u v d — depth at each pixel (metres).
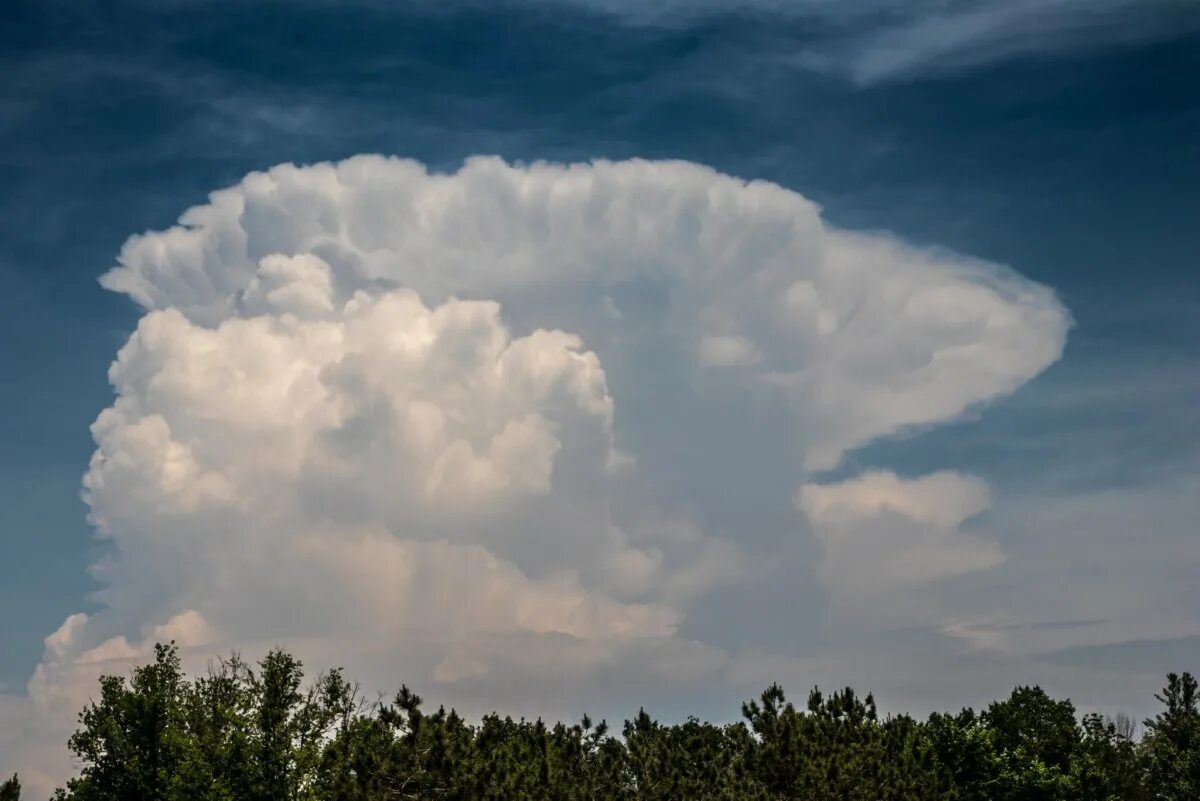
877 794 52.00
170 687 65.50
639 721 54.69
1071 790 68.56
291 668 59.22
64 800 60.41
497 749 46.69
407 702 44.81
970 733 68.69
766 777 51.69
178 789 56.44
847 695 58.41
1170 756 83.00
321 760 55.84
